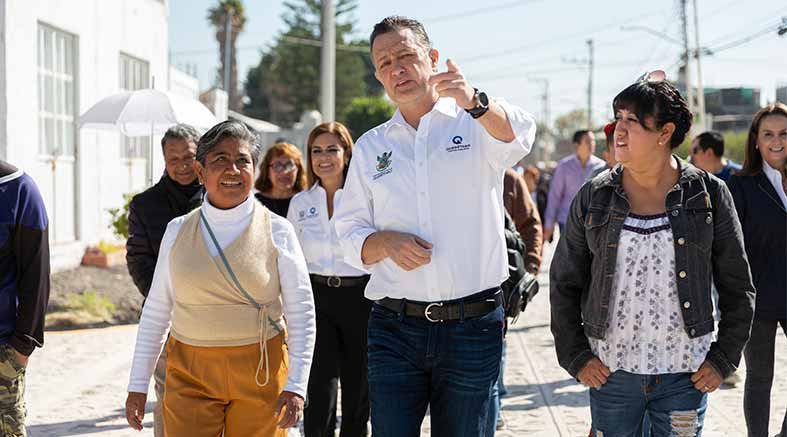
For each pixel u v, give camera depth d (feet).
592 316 12.73
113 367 29.27
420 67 13.17
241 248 13.34
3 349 14.83
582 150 32.24
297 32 208.95
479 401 13.28
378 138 13.67
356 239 13.43
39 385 26.89
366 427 18.61
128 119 26.04
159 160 58.80
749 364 18.33
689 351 12.49
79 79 45.91
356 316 18.30
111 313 37.78
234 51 206.08
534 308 42.65
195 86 80.18
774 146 17.99
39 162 41.65
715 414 23.06
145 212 17.88
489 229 13.38
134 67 55.93
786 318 18.07
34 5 40.60
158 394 17.12
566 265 13.16
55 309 36.94
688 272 12.32
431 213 13.17
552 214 32.89
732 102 141.49
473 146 13.23
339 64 208.74
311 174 19.19
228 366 13.28
